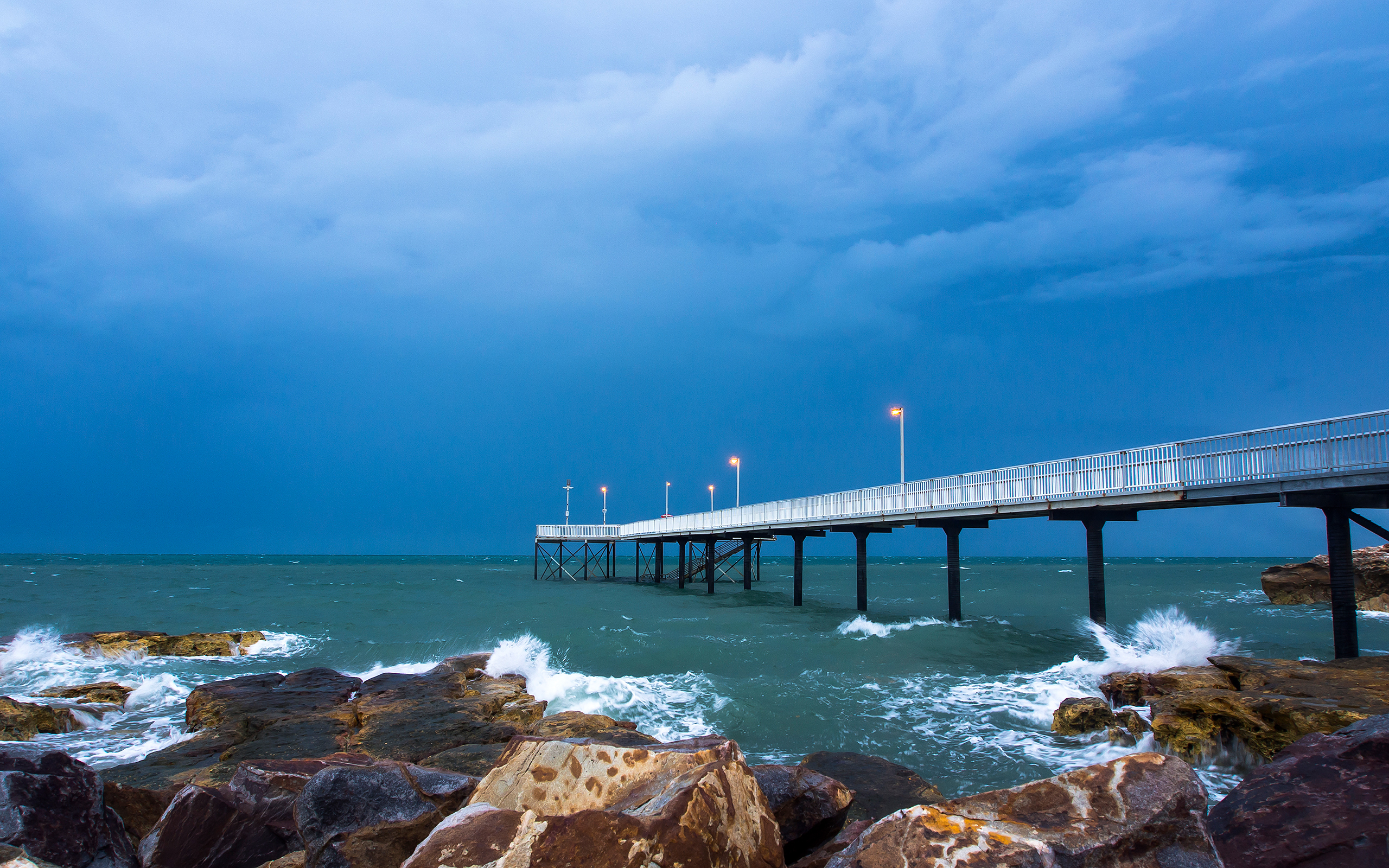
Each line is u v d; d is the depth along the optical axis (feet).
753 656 70.38
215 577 242.17
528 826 13.03
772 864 14.97
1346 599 50.96
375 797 20.63
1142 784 14.48
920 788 30.58
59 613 120.78
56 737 48.65
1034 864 12.50
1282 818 16.66
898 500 95.76
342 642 89.15
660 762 16.30
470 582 211.20
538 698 54.65
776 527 125.59
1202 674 46.93
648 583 202.39
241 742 42.19
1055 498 72.18
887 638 79.25
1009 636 79.56
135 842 23.95
